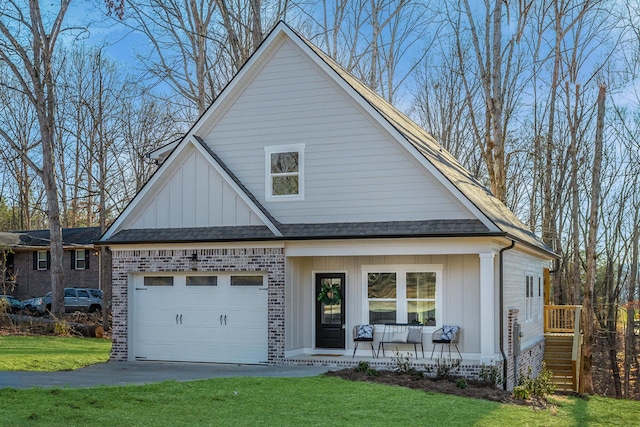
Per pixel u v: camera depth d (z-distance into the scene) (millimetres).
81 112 53812
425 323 21141
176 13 37406
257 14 33719
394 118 23922
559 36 39750
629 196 50469
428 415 14719
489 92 36344
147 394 15203
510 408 16562
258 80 22656
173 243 22016
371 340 21031
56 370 20484
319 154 21906
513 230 22469
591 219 31000
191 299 22438
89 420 12680
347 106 21703
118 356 22844
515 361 20562
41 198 66438
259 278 21797
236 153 22781
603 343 48344
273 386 16719
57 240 35938
